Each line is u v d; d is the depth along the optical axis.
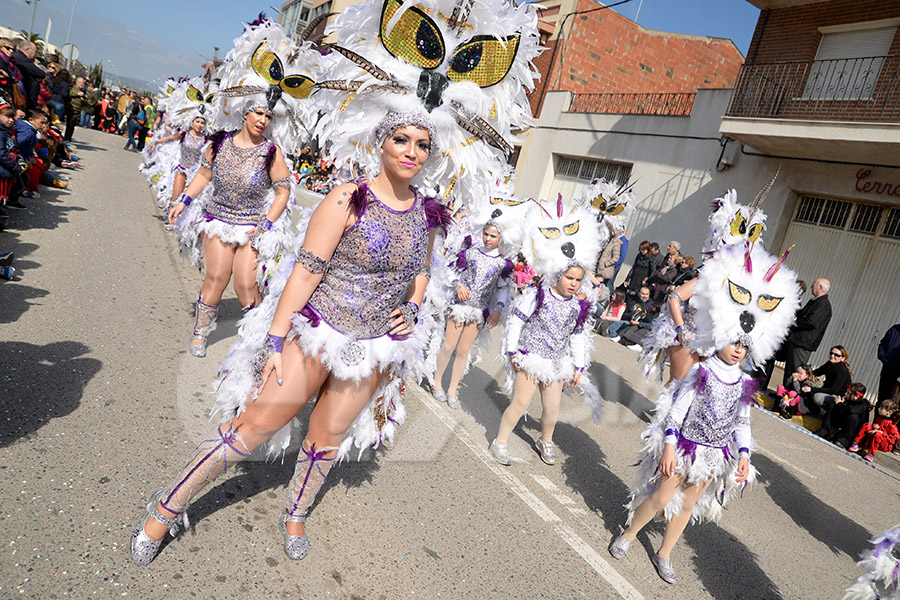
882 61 10.12
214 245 4.30
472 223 4.96
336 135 2.47
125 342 4.31
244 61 4.26
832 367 7.70
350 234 2.35
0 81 7.79
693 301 3.35
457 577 2.81
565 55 16.92
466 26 2.47
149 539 2.37
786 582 3.63
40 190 9.14
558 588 2.94
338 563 2.68
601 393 6.62
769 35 12.00
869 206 9.77
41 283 5.12
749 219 5.38
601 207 6.39
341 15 2.41
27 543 2.30
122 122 24.73
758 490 5.06
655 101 14.41
